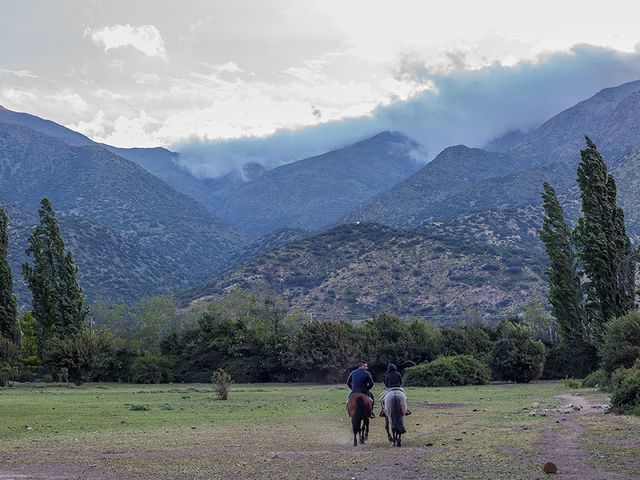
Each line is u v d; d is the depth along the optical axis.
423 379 64.19
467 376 64.12
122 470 16.28
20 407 35.09
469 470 15.33
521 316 113.12
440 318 132.00
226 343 80.06
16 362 64.69
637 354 43.31
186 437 22.70
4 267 67.44
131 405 36.66
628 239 60.00
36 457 18.30
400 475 15.07
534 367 67.00
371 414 21.12
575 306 67.62
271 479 14.88
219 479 15.01
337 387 65.88
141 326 109.25
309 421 28.77
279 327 86.12
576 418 26.36
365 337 77.25
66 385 66.62
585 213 60.06
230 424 27.34
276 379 78.00
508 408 33.69
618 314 58.25
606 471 14.76
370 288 153.25
